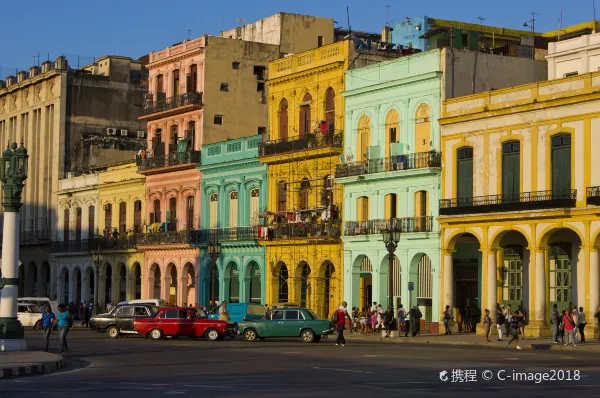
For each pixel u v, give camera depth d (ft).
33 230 318.65
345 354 123.95
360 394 76.13
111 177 279.49
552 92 162.71
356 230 198.08
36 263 319.47
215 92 247.29
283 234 214.48
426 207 185.47
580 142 157.79
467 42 203.00
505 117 169.99
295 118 219.20
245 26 266.98
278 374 95.04
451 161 179.83
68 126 306.35
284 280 219.20
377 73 197.77
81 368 106.63
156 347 143.02
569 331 140.77
